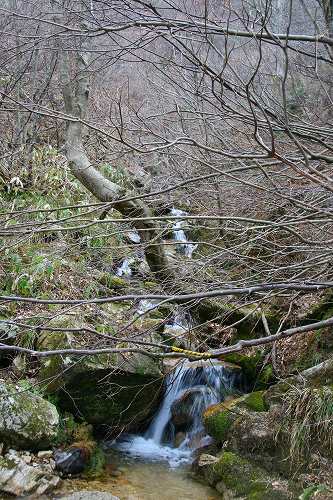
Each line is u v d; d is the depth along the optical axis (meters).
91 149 6.50
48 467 4.35
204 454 4.82
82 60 5.08
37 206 6.87
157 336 5.22
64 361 4.59
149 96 5.10
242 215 4.55
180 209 5.11
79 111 5.80
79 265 5.84
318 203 3.88
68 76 5.75
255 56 4.57
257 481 4.20
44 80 7.28
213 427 4.88
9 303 5.59
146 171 5.69
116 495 4.23
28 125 8.09
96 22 3.65
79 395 4.93
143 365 5.06
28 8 5.59
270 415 4.53
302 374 4.75
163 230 3.79
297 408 4.29
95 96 5.91
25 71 6.52
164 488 4.41
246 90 2.53
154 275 5.36
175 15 4.00
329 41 3.63
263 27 2.62
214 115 3.64
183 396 5.50
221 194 4.48
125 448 5.19
